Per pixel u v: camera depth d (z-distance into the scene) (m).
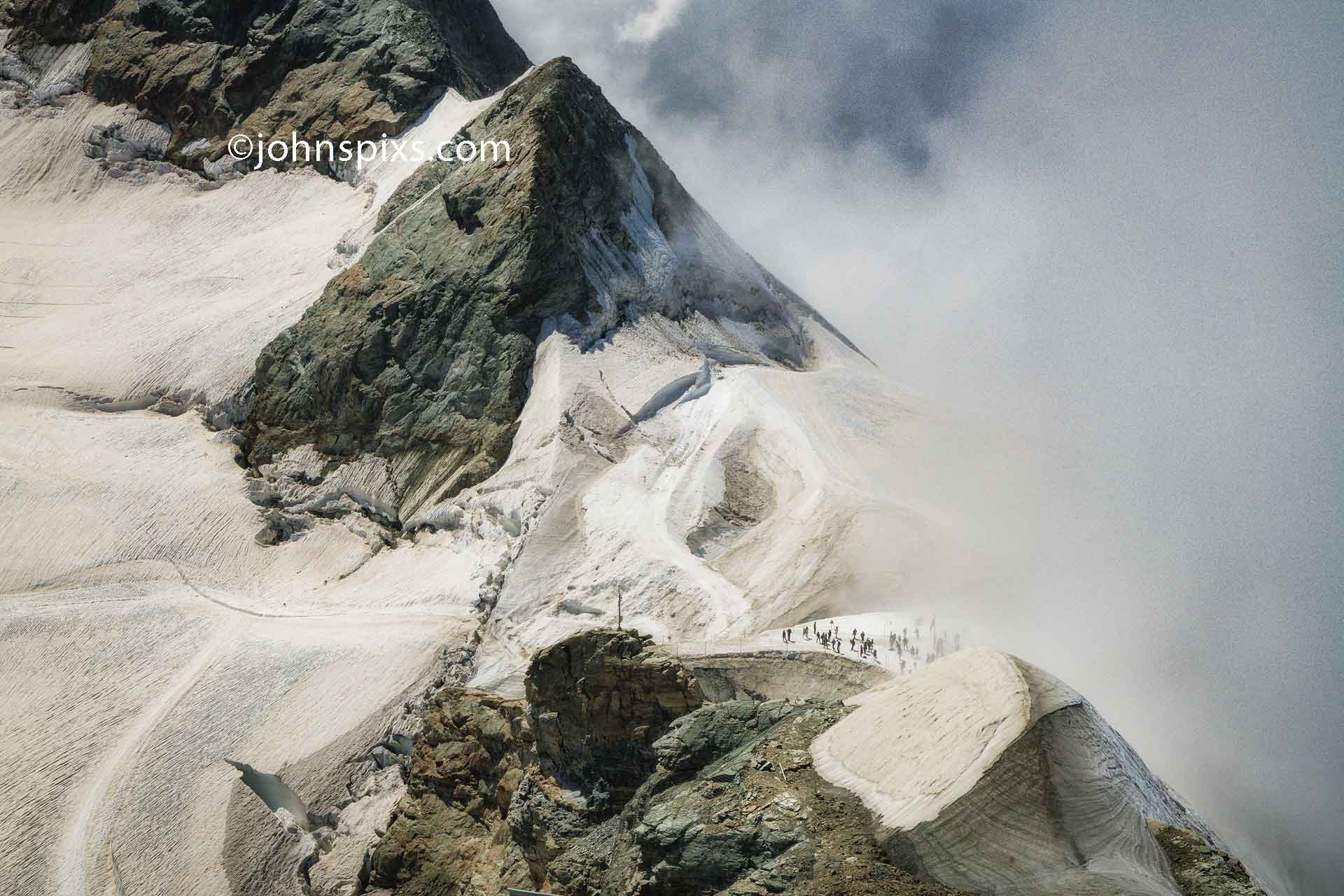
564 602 87.12
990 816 41.69
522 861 61.94
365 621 90.56
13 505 99.69
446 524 101.38
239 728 80.94
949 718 46.81
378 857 70.75
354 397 112.12
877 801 44.78
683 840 46.28
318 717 81.56
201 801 76.19
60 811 74.94
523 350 110.31
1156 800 48.78
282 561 101.81
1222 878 41.53
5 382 118.69
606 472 100.31
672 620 83.12
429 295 115.50
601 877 52.19
